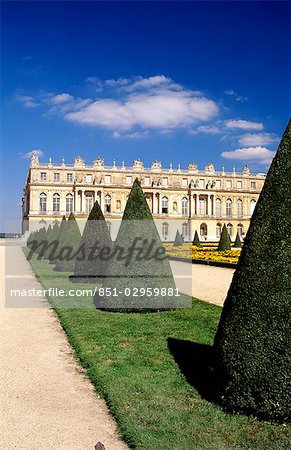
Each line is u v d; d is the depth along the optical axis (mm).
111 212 111438
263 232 7367
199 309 15836
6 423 7145
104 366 9672
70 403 7945
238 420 6961
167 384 8586
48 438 6648
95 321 14055
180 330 12875
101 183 110562
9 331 13344
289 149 7512
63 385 8828
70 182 110188
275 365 6805
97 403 7953
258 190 125000
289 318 6855
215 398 7730
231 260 37219
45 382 9000
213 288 21938
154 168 117312
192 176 119750
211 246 68500
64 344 11883
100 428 6977
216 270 31656
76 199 109375
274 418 6801
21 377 9281
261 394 6887
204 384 8555
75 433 6805
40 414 7484
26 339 12406
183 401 7758
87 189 109562
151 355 10469
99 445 4922
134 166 115750
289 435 6477
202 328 13133
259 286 7160
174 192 117000
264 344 6938
